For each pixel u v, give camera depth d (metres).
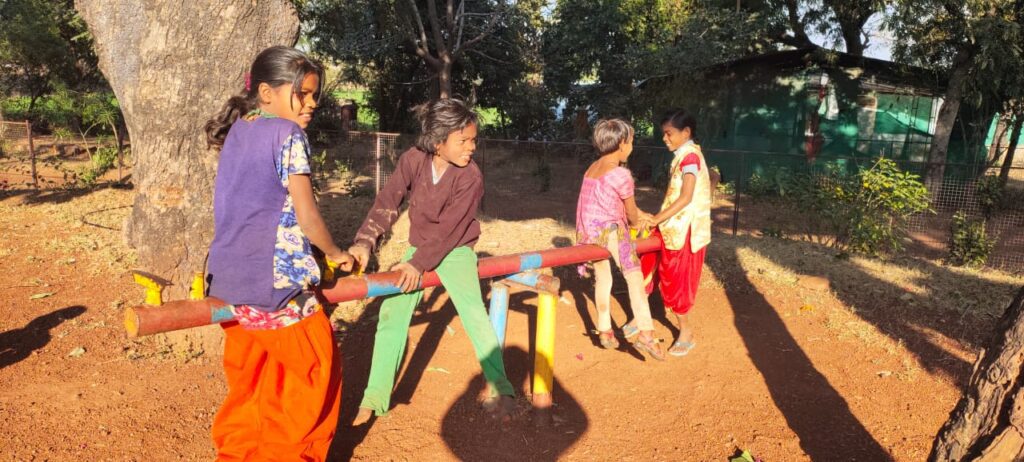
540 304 3.67
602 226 4.22
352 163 15.31
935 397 4.17
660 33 17.98
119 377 4.11
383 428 3.61
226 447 2.64
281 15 4.39
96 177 12.54
